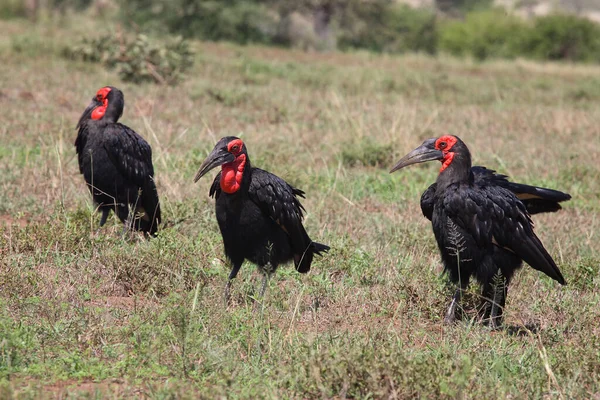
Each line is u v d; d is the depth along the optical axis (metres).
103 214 17.22
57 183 20.05
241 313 12.73
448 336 12.23
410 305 13.84
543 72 68.75
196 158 22.98
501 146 30.03
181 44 40.69
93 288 13.62
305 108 35.94
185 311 11.52
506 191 13.23
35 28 63.06
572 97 49.31
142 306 12.69
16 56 43.41
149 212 16.75
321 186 21.91
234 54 61.56
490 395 9.96
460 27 91.00
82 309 12.19
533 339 12.50
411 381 9.94
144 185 16.64
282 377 10.38
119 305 13.02
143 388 9.84
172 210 17.56
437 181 13.54
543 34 86.25
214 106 34.59
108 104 16.88
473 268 13.28
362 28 84.31
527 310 14.35
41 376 9.96
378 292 14.25
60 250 15.14
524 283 15.38
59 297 12.84
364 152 26.39
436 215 13.45
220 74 45.62
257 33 77.81
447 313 13.41
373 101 39.53
